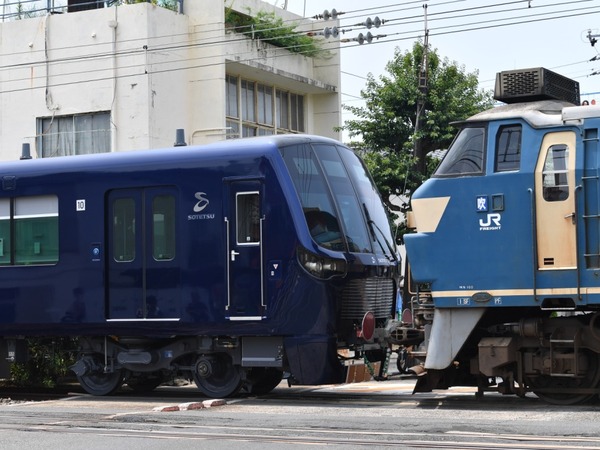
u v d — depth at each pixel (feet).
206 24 113.50
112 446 39.86
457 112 107.86
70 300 62.18
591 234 48.73
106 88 110.52
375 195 64.08
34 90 114.62
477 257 51.08
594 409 48.57
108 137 110.63
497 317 53.01
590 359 50.65
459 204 51.75
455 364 53.72
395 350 61.16
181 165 59.00
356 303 58.18
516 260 50.16
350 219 59.57
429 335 53.47
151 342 62.08
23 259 63.87
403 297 67.62
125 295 60.54
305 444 39.06
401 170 104.99
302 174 57.52
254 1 123.54
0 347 67.21
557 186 49.52
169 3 116.26
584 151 49.16
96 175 61.57
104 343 63.10
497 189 50.83
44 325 63.00
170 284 59.21
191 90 114.01
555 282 49.32
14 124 115.75
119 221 61.00
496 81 54.65
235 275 57.36
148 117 108.17
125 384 71.56
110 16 110.42
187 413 50.67
